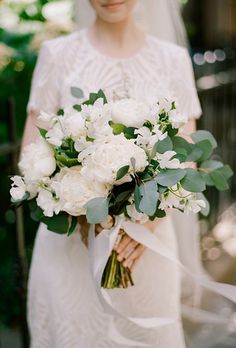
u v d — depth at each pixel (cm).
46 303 228
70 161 190
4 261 369
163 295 232
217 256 422
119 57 238
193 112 245
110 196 189
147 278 229
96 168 183
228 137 489
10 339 344
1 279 358
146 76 237
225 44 690
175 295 236
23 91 367
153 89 212
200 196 204
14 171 277
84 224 211
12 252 370
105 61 236
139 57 239
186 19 663
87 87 232
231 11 723
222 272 404
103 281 208
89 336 223
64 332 222
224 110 474
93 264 199
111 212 196
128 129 193
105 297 200
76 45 239
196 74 452
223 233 455
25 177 195
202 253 418
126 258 209
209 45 693
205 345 317
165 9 279
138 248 212
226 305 351
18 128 367
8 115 277
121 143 186
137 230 204
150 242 205
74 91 214
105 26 237
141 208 178
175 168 183
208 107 439
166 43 247
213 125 454
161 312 232
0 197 372
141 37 243
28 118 239
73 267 226
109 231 199
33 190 197
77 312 223
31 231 366
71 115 198
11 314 356
